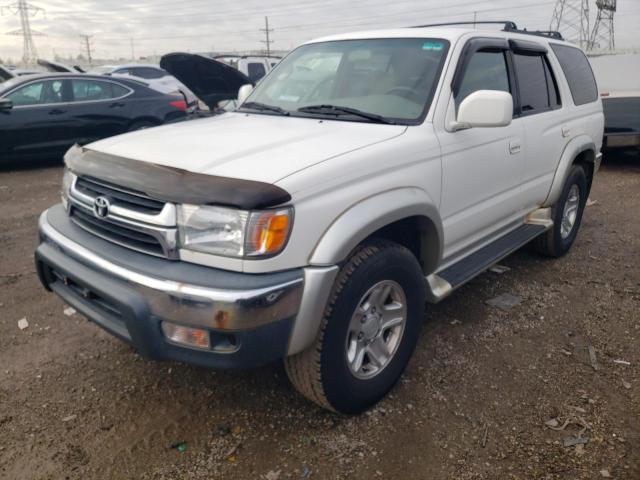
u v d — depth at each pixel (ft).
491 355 10.87
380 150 8.57
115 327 7.72
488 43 11.65
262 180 7.04
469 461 8.00
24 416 8.88
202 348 6.98
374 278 8.27
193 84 30.53
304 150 8.13
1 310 12.50
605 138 29.68
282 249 7.02
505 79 12.35
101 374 10.10
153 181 7.30
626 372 10.31
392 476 7.72
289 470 7.81
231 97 31.12
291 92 11.96
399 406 9.24
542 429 8.70
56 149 28.86
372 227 7.97
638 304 13.20
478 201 11.28
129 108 30.83
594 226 19.84
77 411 9.05
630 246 17.53
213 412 9.08
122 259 7.54
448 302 13.21
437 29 11.48
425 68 10.53
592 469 7.84
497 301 13.28
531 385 9.88
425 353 10.89
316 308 7.36
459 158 10.23
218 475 7.72
